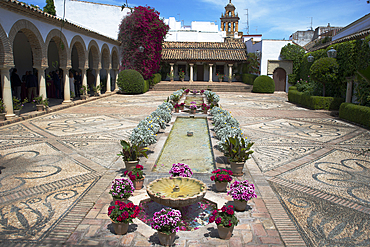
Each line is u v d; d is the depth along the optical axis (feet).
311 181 17.48
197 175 18.21
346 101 44.60
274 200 14.69
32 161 20.62
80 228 11.93
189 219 13.20
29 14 36.45
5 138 27.04
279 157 22.38
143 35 76.07
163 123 30.12
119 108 48.06
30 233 11.54
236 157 17.83
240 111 46.88
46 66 41.34
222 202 14.19
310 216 13.14
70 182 16.79
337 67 46.21
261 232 11.73
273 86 79.61
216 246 10.75
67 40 47.34
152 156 21.63
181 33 114.21
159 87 85.20
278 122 37.63
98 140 26.84
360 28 51.65
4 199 14.51
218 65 104.37
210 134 28.89
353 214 13.35
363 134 30.53
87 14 79.61
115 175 17.94
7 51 32.81
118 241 11.06
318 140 27.89
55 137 27.76
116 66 77.61
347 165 20.54
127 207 11.43
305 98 53.06
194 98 62.69
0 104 33.42
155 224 10.67
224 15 195.31
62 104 48.93
